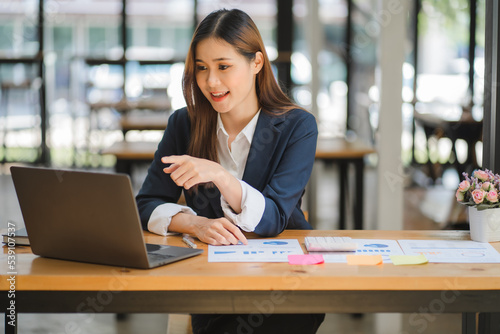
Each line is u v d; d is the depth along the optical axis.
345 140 4.70
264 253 1.70
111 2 8.15
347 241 1.74
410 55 6.67
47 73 8.03
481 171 1.86
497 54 2.09
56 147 8.02
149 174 2.15
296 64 8.18
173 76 7.96
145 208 2.01
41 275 1.50
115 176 1.47
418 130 6.64
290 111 2.07
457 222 4.95
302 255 1.66
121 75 7.97
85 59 7.91
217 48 1.87
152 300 1.51
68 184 1.53
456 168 6.05
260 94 2.06
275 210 1.88
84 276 1.49
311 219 5.52
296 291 1.51
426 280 1.49
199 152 2.08
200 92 2.04
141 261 1.54
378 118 3.74
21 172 1.58
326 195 6.79
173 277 1.49
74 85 8.09
